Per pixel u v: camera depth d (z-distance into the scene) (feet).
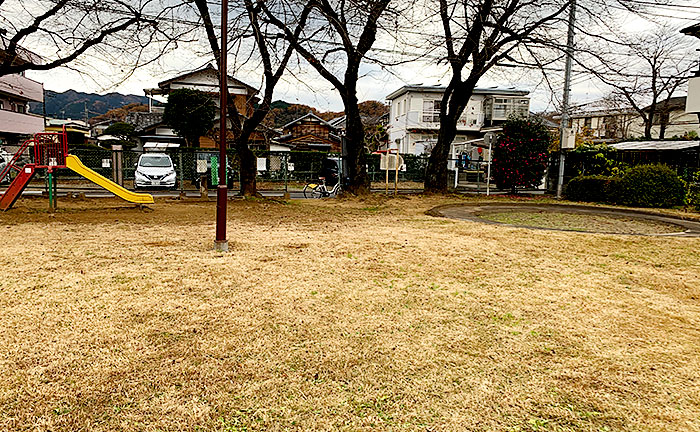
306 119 112.27
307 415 7.32
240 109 73.05
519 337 10.64
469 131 98.22
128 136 104.01
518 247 21.40
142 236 22.20
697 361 9.55
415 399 7.84
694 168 45.83
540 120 55.88
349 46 40.42
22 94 82.17
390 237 23.35
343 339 10.30
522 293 14.12
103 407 7.41
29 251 18.13
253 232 24.18
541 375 8.79
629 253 20.52
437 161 49.62
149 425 6.96
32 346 9.51
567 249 21.20
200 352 9.46
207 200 39.73
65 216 28.53
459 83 46.98
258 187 61.93
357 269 16.61
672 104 95.14
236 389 8.05
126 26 32.86
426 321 11.55
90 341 9.84
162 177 52.39
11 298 12.46
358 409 7.51
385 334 10.66
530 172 53.83
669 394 8.18
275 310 12.07
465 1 41.14
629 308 12.93
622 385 8.47
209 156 61.05
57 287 13.53
